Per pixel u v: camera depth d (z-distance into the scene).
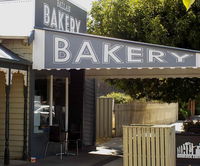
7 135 10.13
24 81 10.86
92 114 15.07
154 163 8.51
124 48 9.98
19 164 10.30
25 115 10.94
